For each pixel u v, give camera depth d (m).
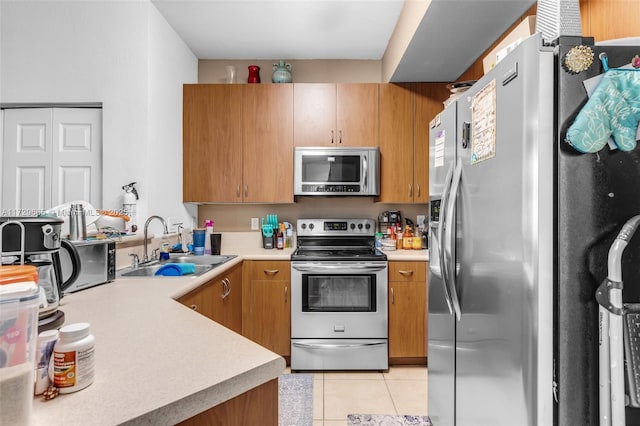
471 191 1.27
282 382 2.31
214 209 3.13
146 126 2.24
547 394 0.90
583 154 0.89
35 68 2.25
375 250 2.82
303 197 3.11
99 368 0.68
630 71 0.88
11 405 0.47
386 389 2.22
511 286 1.00
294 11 2.40
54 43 2.25
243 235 3.10
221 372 0.66
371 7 2.35
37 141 2.30
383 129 2.83
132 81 2.24
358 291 2.51
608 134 0.88
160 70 2.42
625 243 0.87
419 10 1.93
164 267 1.79
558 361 0.90
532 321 0.91
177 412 0.57
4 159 2.31
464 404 1.33
